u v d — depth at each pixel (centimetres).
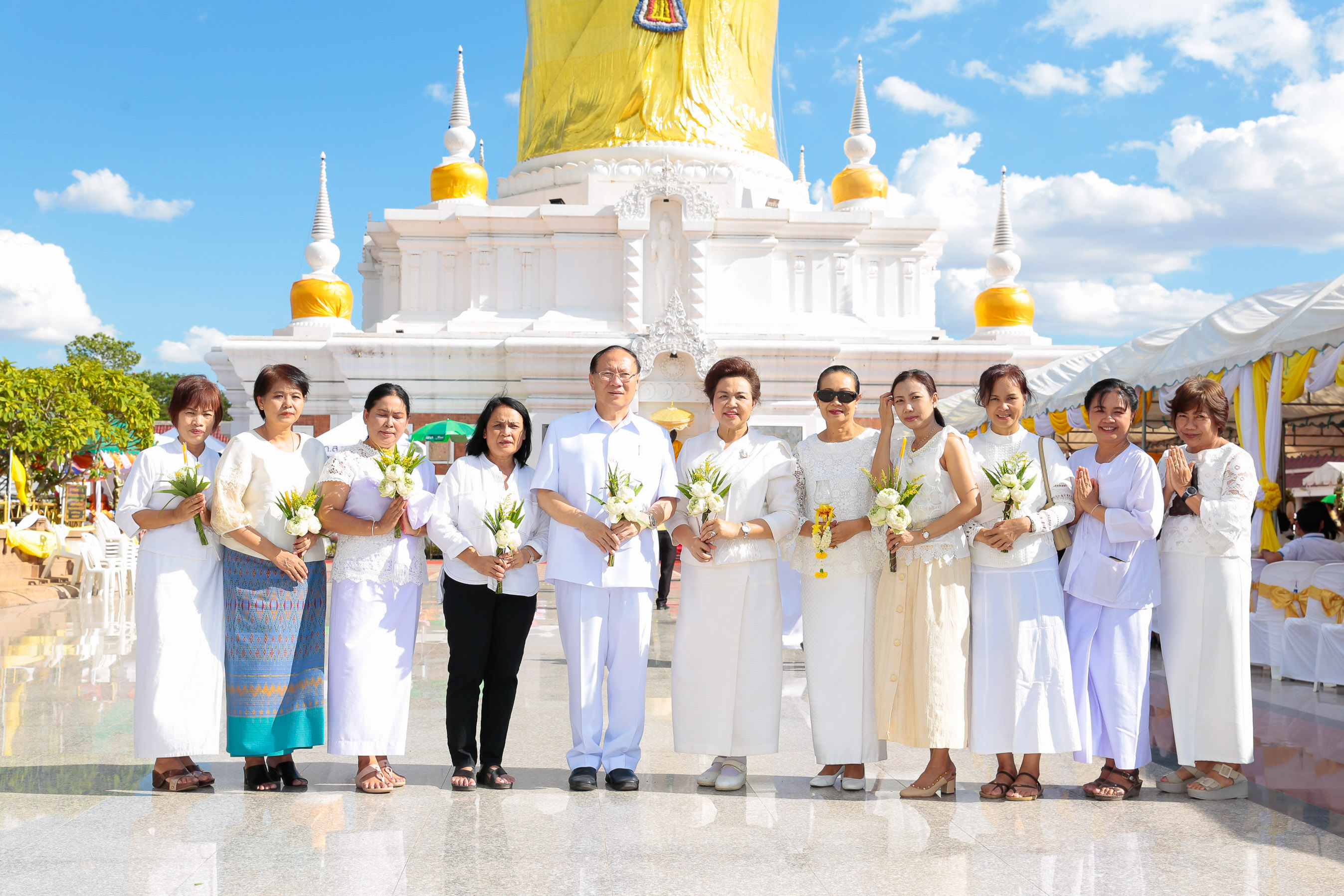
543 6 2581
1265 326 923
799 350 2212
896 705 525
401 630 534
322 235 2559
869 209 2559
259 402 549
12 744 632
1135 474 525
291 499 520
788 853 423
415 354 2241
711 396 562
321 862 408
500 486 553
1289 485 1781
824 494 545
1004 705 514
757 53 2608
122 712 738
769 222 2356
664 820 470
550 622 1327
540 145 2561
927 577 520
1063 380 1396
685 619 544
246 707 515
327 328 2456
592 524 526
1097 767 590
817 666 537
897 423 580
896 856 420
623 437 557
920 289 2511
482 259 2342
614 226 2314
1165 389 1112
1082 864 410
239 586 525
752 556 534
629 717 540
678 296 2180
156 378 5606
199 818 471
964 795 522
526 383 2233
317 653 541
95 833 448
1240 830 459
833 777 539
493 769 532
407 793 518
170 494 534
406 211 2352
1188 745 518
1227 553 518
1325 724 693
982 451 543
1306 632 862
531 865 405
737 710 534
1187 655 522
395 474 516
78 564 1770
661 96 2480
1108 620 529
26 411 2283
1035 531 516
